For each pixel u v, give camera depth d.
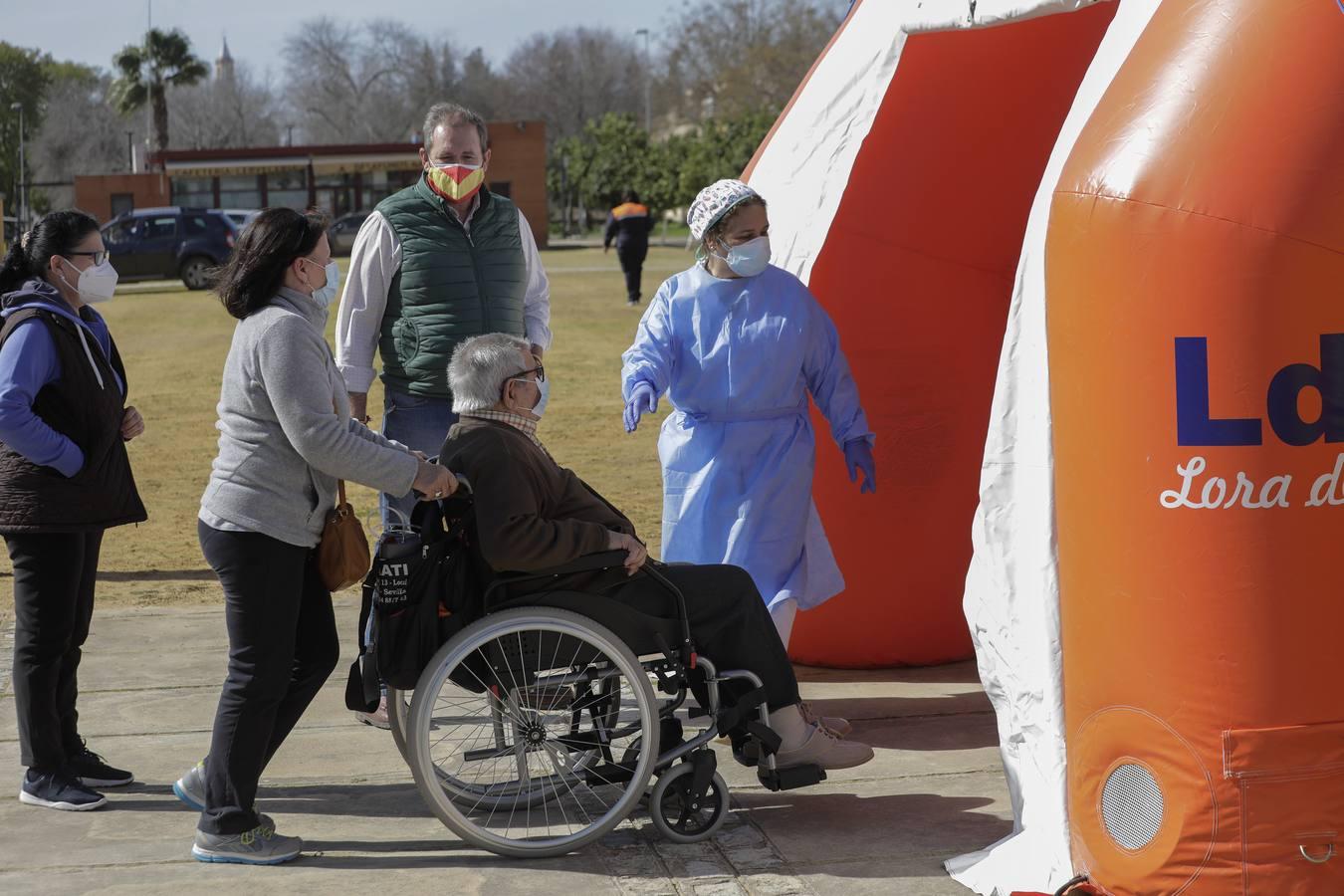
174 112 84.81
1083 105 3.62
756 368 4.79
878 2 5.28
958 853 3.99
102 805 4.35
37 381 4.02
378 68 89.06
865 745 4.70
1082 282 3.44
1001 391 3.79
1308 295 3.24
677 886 3.78
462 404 4.02
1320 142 3.24
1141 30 3.56
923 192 5.52
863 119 5.19
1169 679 3.39
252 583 3.79
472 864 3.93
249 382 3.77
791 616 4.89
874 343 5.63
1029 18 4.30
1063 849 3.66
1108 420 3.41
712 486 4.85
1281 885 3.35
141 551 8.48
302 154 44.16
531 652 3.99
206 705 5.36
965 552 5.88
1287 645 3.30
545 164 47.50
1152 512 3.37
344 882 3.81
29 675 4.27
